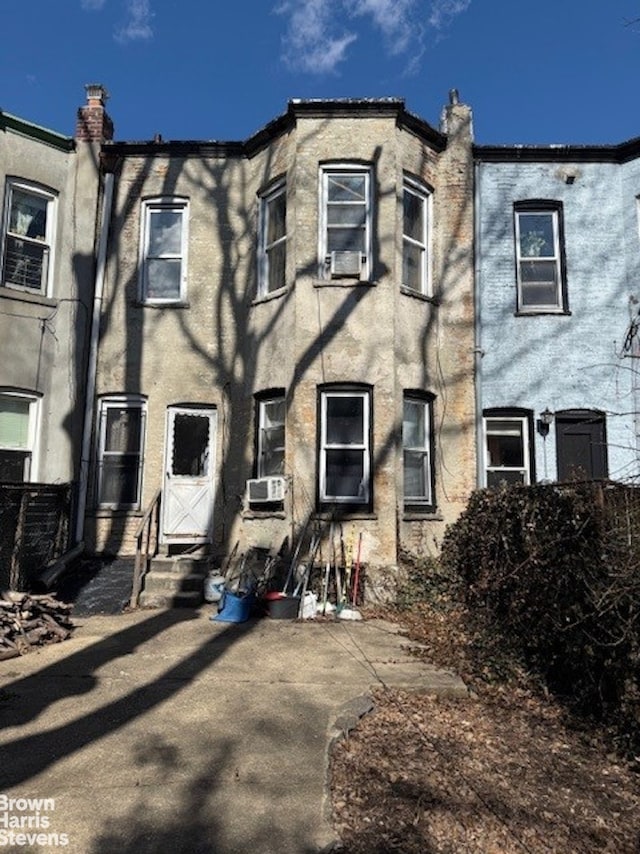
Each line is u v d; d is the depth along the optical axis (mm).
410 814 3664
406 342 10258
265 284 11141
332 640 7250
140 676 5898
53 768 4062
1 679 5809
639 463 10312
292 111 10625
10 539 8602
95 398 11172
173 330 11414
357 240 10430
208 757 4234
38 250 11086
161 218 11938
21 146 10938
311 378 9891
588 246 11383
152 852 3176
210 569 9906
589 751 4793
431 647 7004
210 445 11250
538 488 6352
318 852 3213
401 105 10461
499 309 11250
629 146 11375
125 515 10898
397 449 9719
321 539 9414
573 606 5355
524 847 3455
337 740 4559
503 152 11570
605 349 11062
